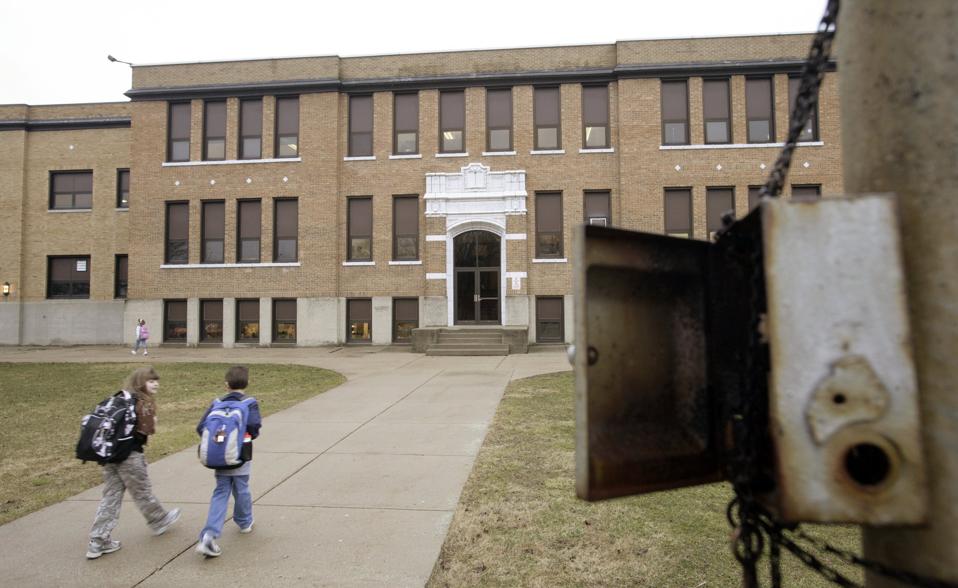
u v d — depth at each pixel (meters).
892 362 1.31
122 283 26.47
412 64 22.89
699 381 1.79
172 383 13.38
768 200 1.38
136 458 4.74
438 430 8.34
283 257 23.16
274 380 13.73
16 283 26.41
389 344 22.50
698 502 5.41
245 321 23.22
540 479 6.07
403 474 6.36
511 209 21.95
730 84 21.42
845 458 1.31
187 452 7.44
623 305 1.68
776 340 1.35
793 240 1.36
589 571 4.11
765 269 1.37
